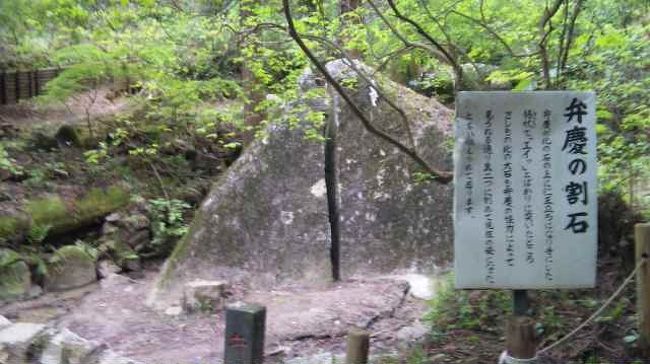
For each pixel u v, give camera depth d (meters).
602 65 5.20
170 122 9.38
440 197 6.88
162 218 8.45
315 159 7.10
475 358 4.39
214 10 6.36
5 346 4.65
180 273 6.73
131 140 9.19
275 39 6.15
